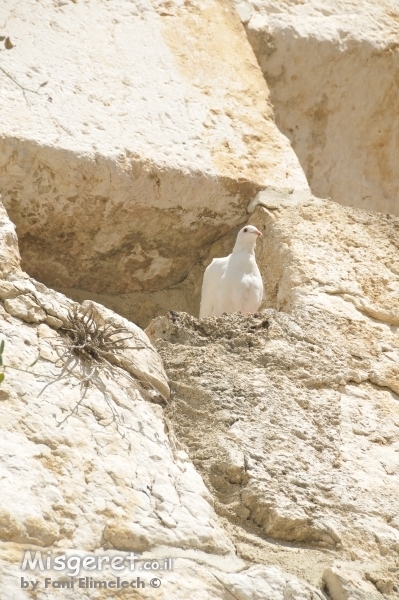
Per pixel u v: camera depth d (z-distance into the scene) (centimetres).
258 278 1185
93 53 1402
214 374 941
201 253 1356
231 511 812
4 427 762
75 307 883
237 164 1343
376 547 816
